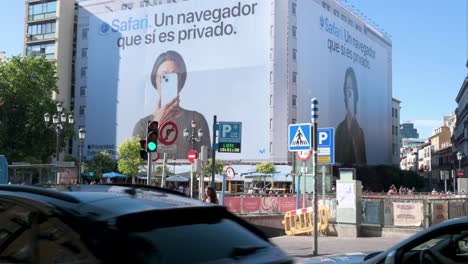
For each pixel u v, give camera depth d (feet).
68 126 173.37
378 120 313.94
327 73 249.75
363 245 47.16
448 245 14.02
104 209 10.66
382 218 57.00
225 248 11.19
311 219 57.77
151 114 249.14
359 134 284.82
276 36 220.84
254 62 224.53
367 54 300.20
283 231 65.41
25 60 172.14
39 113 166.09
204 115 233.76
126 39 260.01
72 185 13.53
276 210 72.54
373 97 307.17
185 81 240.53
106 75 263.70
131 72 257.14
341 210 57.52
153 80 250.37
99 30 267.39
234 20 231.09
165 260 10.03
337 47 262.06
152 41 252.62
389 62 334.44
